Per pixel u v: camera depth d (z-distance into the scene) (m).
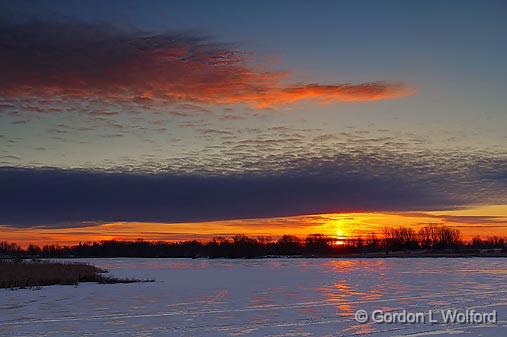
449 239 162.00
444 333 18.38
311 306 25.53
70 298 29.48
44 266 61.25
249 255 161.12
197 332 18.72
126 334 18.44
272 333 18.45
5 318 22.19
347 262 94.19
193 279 46.03
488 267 64.38
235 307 25.36
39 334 18.59
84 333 18.69
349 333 18.41
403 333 18.36
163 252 162.00
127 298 29.56
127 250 165.00
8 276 43.41
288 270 64.06
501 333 18.33
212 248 163.00
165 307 25.44
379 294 30.94
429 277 45.50
